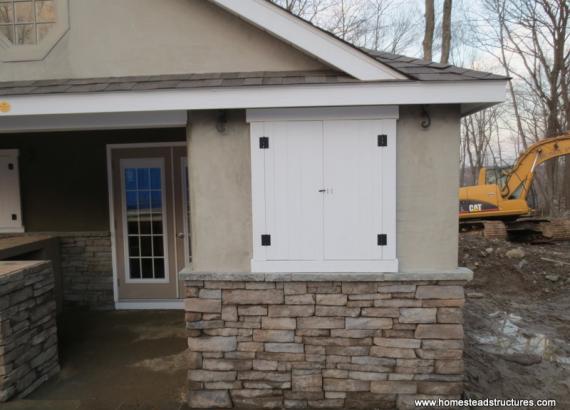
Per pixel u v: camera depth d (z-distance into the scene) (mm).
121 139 5660
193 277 3375
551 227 11227
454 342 3301
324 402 3414
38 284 3865
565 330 5406
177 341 4805
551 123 17266
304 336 3387
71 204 5785
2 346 3451
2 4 3713
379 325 3338
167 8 3562
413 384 3352
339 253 3340
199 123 3373
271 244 3367
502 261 8023
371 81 3078
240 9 3311
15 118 3545
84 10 3609
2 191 5758
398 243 3346
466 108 3480
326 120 3279
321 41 3232
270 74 3453
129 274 5836
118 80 3469
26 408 3455
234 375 3441
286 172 3324
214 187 3400
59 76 3648
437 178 3297
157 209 5758
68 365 4258
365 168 3289
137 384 3869
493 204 11219
